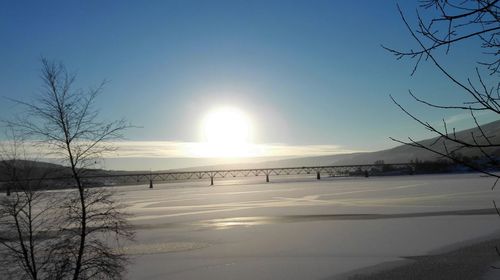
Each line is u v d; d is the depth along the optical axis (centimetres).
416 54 402
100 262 1330
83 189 1319
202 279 2084
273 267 2277
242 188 11800
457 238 2847
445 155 389
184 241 3088
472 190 7038
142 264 2384
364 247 2688
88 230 1344
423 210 4491
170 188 13875
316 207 5300
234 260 2459
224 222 4188
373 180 12975
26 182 1299
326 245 2794
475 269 2106
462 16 379
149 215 5088
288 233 3331
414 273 2084
